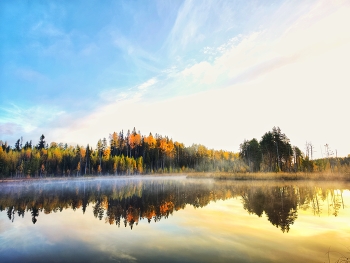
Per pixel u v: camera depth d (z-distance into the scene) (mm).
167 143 126562
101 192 31547
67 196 27562
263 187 32094
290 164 66938
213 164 103875
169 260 8102
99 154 101938
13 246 9891
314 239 10219
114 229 12414
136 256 8539
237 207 18031
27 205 21219
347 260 7949
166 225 13008
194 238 10562
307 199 20969
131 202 21859
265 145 66188
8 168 72875
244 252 8781
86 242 10312
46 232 12039
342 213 15312
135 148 117500
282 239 10234
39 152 86312
